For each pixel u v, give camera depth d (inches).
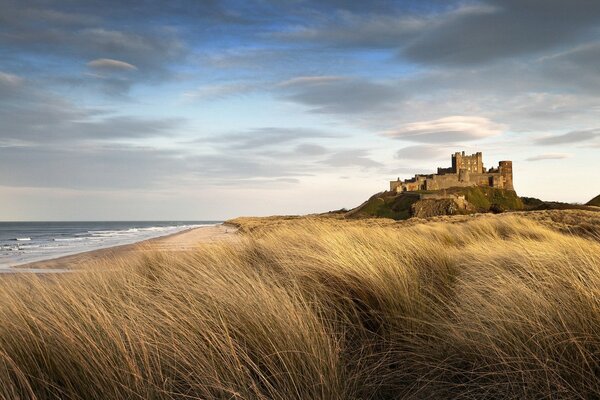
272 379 127.0
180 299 182.9
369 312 184.7
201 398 116.3
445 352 147.7
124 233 3142.2
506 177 6688.0
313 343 133.2
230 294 171.0
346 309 185.6
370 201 5876.0
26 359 126.1
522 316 142.9
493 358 133.0
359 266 209.0
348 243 323.0
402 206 5526.6
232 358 125.6
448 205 5206.7
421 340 156.2
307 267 232.4
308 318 153.3
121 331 140.7
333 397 116.6
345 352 152.6
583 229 618.2
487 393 122.8
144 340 134.5
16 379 119.0
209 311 159.3
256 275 207.9
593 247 295.3
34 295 193.2
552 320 140.6
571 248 280.4
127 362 118.8
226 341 131.0
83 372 117.4
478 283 212.1
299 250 295.3
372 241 349.1
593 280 167.5
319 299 190.1
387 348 157.9
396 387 135.4
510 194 6274.6
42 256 928.9
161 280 246.4
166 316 155.5
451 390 131.6
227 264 274.4
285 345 131.5
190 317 149.1
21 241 2258.9
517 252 285.7
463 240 517.0
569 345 131.3
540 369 123.5
